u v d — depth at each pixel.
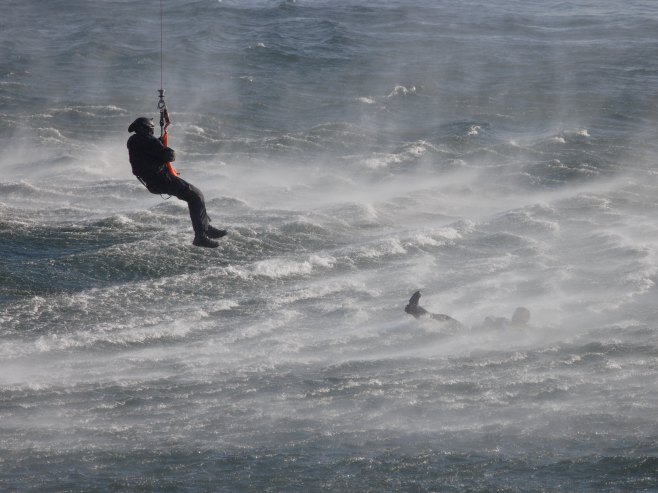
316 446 46.69
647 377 53.31
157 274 79.06
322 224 91.81
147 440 47.94
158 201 99.38
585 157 115.00
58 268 79.25
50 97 147.88
